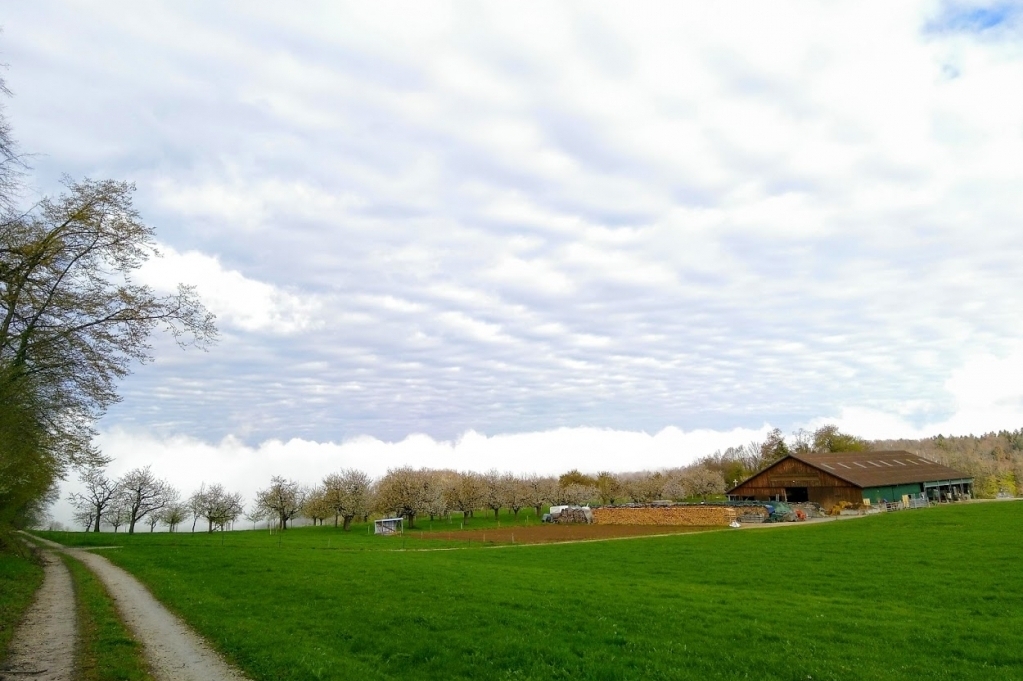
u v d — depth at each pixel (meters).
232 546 66.25
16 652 19.27
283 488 146.50
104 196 31.61
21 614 25.23
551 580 35.09
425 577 34.75
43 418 35.50
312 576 34.25
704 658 19.42
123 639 20.62
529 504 163.25
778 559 46.12
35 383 33.38
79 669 17.38
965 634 22.80
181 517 144.50
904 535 57.25
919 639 22.14
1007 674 18.38
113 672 17.03
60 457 39.72
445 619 23.47
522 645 19.98
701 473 177.38
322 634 21.56
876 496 103.06
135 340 35.16
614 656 19.23
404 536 98.12
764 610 26.69
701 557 49.12
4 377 29.61
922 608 28.11
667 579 38.81
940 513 76.12
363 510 140.75
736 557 48.25
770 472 112.88
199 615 24.52
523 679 17.09
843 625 24.05
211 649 19.89
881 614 26.17
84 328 34.16
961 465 186.88
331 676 16.75
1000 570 37.25
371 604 26.16
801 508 94.25
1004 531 55.72
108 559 50.03
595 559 50.53
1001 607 28.09
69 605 27.64
